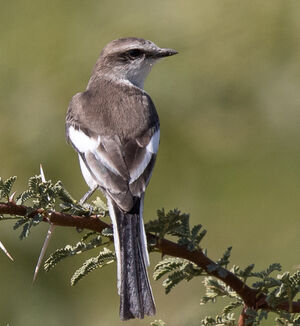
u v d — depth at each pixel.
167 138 12.62
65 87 12.74
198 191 12.42
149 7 12.99
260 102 12.64
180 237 6.92
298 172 12.28
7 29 13.03
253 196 12.27
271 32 12.64
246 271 6.70
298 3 12.70
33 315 11.80
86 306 12.05
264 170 12.38
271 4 12.62
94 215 7.25
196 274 6.80
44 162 12.38
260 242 12.05
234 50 12.64
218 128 12.61
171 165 12.57
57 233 11.98
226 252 6.73
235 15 12.65
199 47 12.67
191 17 12.70
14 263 11.85
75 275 6.91
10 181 6.88
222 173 12.43
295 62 12.64
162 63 12.72
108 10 13.12
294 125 12.53
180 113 12.66
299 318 6.68
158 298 11.84
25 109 12.61
